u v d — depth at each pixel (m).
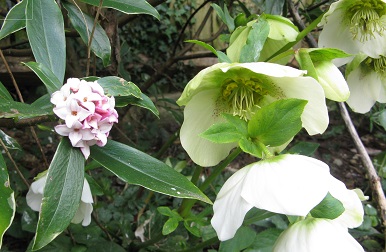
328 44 0.38
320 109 0.27
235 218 0.23
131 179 0.24
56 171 0.23
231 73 0.29
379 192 0.38
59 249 0.47
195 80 0.26
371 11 0.37
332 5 0.34
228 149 0.31
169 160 0.61
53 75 0.26
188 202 0.40
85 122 0.23
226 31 0.85
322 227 0.25
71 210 0.22
